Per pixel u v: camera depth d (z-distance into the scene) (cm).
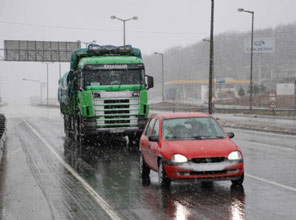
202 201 863
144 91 1920
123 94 1898
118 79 1903
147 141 1124
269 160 1412
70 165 1412
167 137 1038
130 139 2108
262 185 1006
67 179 1156
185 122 1079
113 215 775
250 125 2984
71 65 2227
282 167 1266
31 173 1269
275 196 892
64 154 1705
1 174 1268
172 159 948
